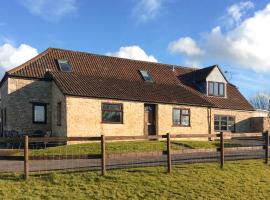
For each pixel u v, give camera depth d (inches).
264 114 1764.3
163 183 611.8
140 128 1282.0
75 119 1160.2
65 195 538.9
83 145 1027.9
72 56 1438.2
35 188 552.4
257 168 743.7
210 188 612.4
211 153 888.9
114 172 641.0
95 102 1197.1
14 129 1230.9
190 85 1612.9
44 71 1299.2
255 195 610.9
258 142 1323.8
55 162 721.0
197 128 1413.6
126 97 1250.0
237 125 1592.0
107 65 1482.5
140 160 761.0
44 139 611.8
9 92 1236.5
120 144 1045.8
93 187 573.0
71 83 1229.1
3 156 634.8
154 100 1307.8
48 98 1278.3
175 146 1059.9
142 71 1530.5
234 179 663.8
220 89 1624.0
